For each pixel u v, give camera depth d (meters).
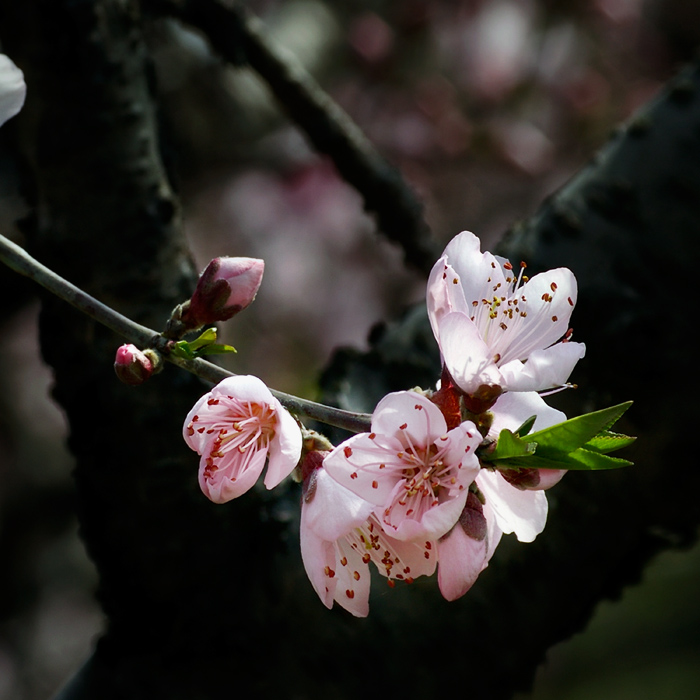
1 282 2.17
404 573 0.86
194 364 0.87
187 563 0.94
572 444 0.84
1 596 2.26
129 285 0.94
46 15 0.94
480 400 0.85
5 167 1.91
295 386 2.21
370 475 0.85
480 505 0.85
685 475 0.96
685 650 2.16
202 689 0.94
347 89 2.26
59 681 2.18
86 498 0.95
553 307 0.88
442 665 0.94
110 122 0.95
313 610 0.93
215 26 1.04
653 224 0.97
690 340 0.96
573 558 0.95
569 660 2.20
